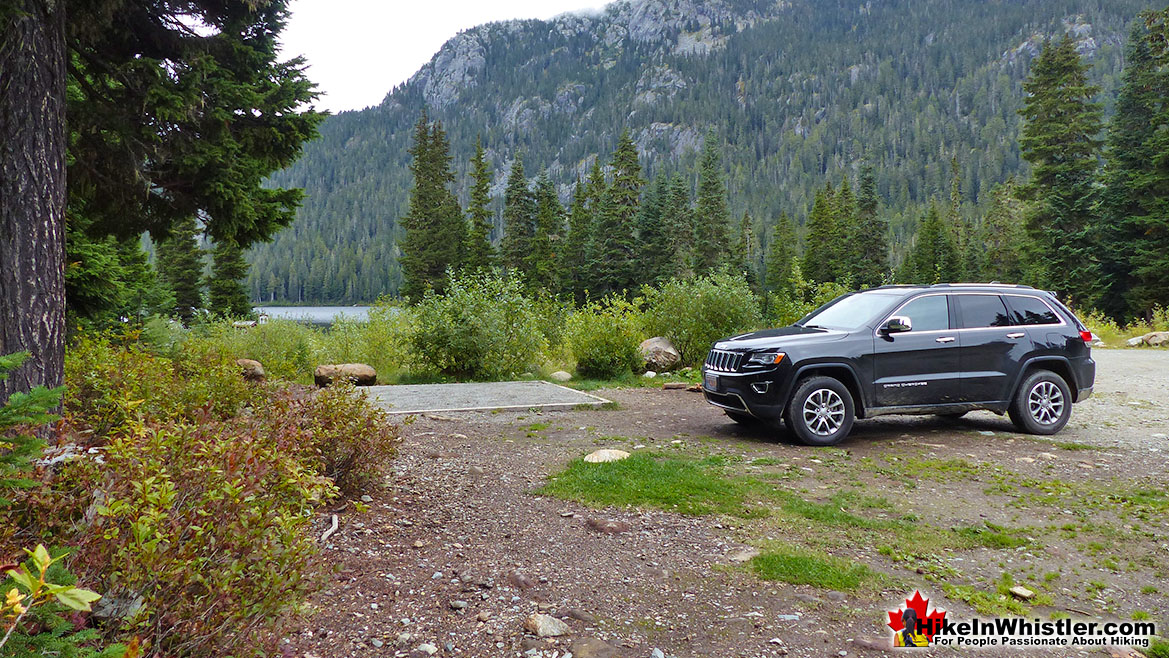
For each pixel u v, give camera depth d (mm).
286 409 5430
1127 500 5676
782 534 4848
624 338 14633
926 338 8133
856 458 7160
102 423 5824
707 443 7953
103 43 6566
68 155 6594
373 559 4285
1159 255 31891
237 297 42625
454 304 14141
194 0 7238
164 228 8148
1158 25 32188
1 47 4848
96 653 1799
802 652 3244
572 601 3771
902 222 163250
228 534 2586
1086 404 10602
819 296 15961
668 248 56062
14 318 4855
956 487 6082
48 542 2547
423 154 57562
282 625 2787
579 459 6980
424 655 3158
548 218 58281
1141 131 34188
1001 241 62219
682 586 3990
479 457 7199
